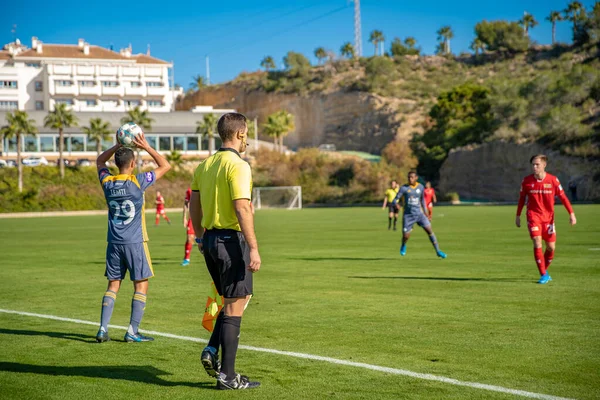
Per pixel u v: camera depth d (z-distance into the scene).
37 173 71.50
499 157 73.88
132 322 6.95
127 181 6.98
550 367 5.66
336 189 79.06
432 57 135.75
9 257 17.98
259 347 6.51
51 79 116.75
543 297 9.62
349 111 113.06
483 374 5.45
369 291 10.51
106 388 5.18
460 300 9.45
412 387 5.08
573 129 69.06
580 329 7.29
